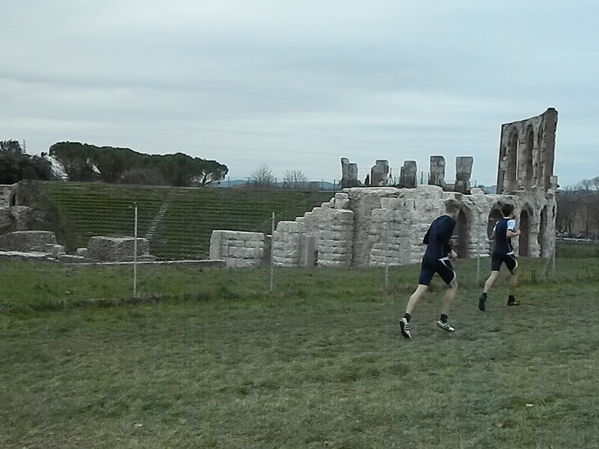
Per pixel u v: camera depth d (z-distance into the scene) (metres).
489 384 9.24
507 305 16.61
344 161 53.00
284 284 19.61
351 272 24.36
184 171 87.44
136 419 8.23
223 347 12.00
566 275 22.52
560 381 9.32
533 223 41.69
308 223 37.72
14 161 74.94
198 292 17.11
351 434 7.41
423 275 12.90
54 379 10.05
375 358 10.99
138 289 17.45
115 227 53.84
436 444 7.04
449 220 12.98
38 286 17.06
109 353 11.62
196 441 7.38
